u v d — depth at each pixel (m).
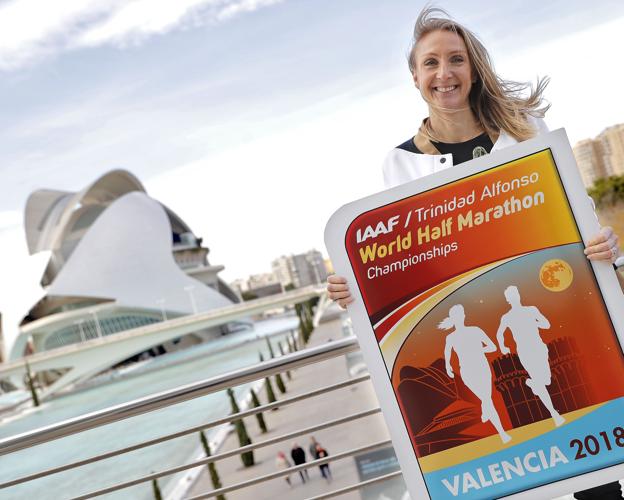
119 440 35.12
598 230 1.66
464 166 1.70
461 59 2.00
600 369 1.66
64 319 73.94
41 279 75.06
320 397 28.19
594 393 1.66
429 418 1.70
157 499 18.36
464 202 1.71
